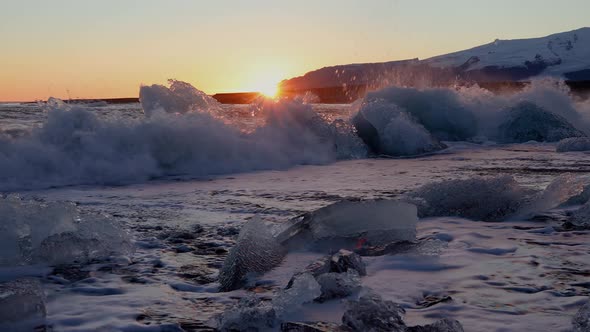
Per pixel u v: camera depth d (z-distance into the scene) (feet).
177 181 28.35
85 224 14.46
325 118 40.19
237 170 32.32
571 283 11.17
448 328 8.23
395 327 8.36
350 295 10.48
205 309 10.31
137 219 18.51
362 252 13.74
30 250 13.48
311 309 9.92
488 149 43.32
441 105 51.34
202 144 32.68
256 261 12.67
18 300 9.58
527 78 574.15
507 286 11.03
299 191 24.32
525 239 14.93
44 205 14.65
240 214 19.34
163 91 44.21
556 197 17.94
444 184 19.24
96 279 12.25
